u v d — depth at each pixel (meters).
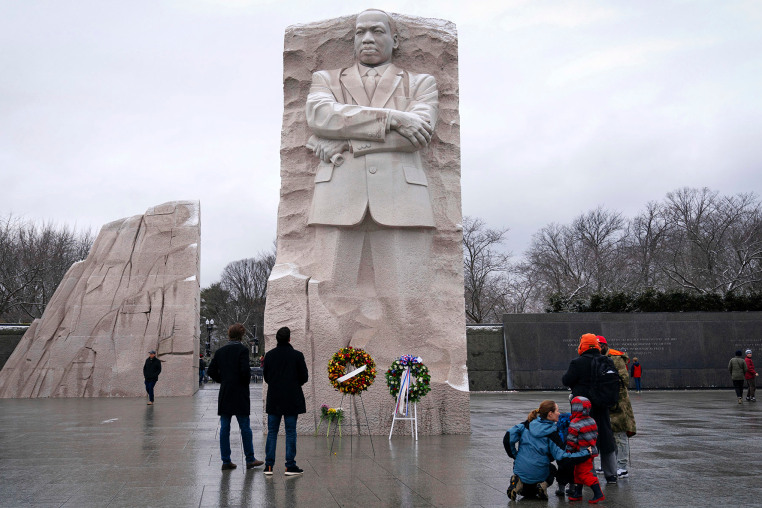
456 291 10.39
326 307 9.95
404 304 10.02
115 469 6.68
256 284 58.69
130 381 20.72
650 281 41.78
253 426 10.98
